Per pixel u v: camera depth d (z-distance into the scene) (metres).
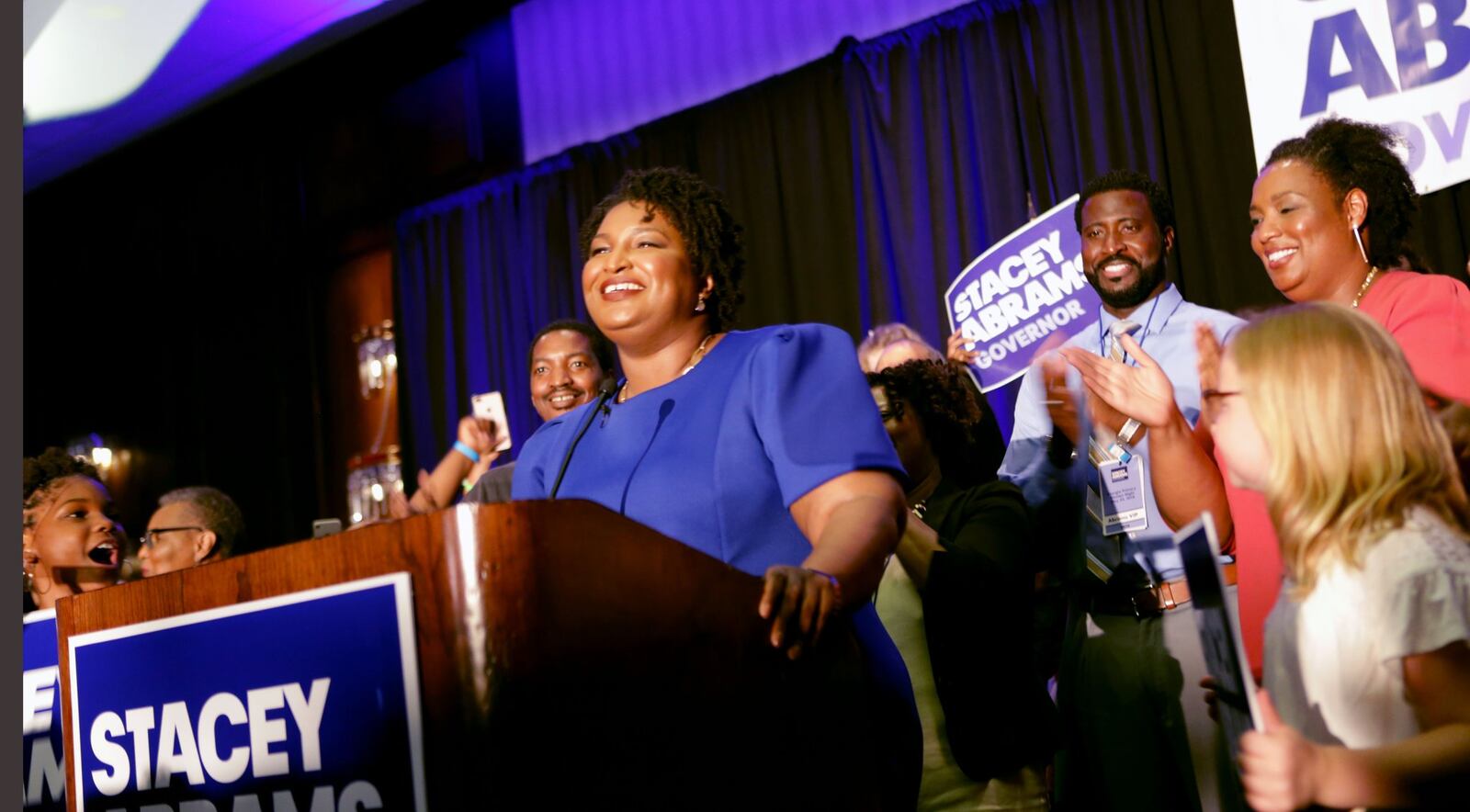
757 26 4.94
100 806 1.17
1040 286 3.80
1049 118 4.19
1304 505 1.30
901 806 1.29
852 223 4.59
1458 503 1.27
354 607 0.96
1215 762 1.97
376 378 6.20
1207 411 1.62
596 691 0.93
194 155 6.99
